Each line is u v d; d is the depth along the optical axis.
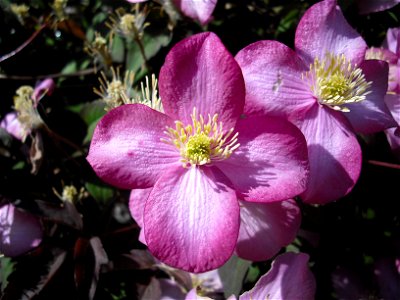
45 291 0.13
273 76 0.11
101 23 0.15
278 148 0.10
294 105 0.11
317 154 0.11
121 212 0.15
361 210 0.14
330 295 0.14
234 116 0.10
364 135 0.13
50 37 0.16
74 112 0.15
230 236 0.09
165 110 0.10
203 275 0.13
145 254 0.13
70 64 0.16
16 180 0.14
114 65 0.15
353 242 0.14
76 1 0.16
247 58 0.11
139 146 0.10
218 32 0.15
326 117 0.11
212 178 0.10
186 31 0.15
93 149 0.10
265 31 0.15
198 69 0.10
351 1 0.13
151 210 0.10
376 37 0.15
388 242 0.14
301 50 0.12
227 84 0.10
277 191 0.10
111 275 0.14
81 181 0.15
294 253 0.11
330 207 0.13
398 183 0.13
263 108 0.11
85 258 0.13
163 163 0.10
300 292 0.11
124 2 0.15
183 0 0.13
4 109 0.16
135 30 0.14
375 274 0.14
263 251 0.11
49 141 0.15
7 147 0.15
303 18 0.12
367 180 0.13
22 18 0.16
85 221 0.14
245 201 0.11
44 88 0.15
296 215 0.11
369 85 0.12
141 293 0.13
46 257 0.13
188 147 0.10
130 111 0.10
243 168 0.10
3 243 0.13
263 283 0.11
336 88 0.11
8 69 0.16
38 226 0.13
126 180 0.10
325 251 0.14
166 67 0.10
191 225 0.10
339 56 0.12
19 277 0.13
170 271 0.13
